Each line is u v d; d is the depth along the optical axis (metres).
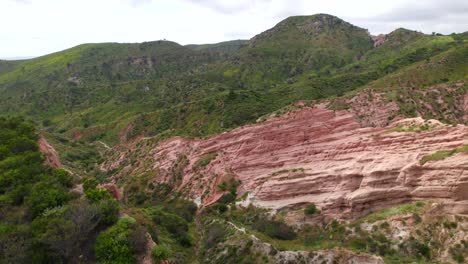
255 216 56.69
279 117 72.25
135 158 85.00
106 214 38.34
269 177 62.94
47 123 156.75
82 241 35.41
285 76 190.38
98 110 162.38
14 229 34.41
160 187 71.69
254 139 69.88
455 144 48.59
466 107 88.19
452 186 43.25
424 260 38.94
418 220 42.94
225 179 66.06
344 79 126.56
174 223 52.78
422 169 47.16
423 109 87.50
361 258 39.34
